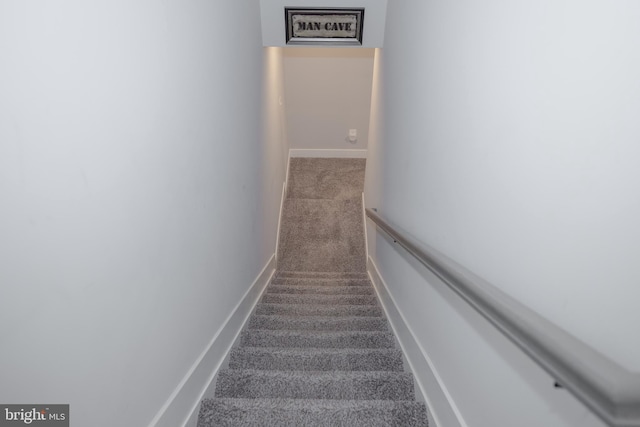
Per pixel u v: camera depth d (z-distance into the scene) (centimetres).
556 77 80
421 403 152
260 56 316
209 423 144
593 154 69
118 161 93
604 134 67
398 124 244
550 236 82
